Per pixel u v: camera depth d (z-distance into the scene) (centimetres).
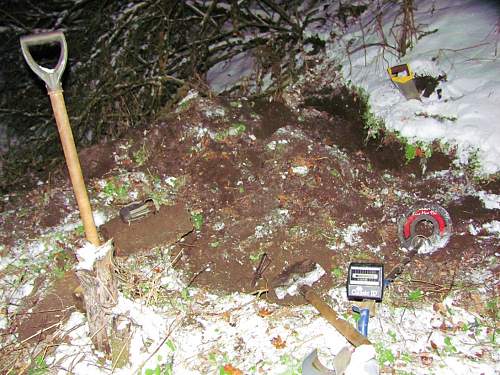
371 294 210
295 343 204
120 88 368
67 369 199
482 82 271
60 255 241
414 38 307
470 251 228
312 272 226
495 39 286
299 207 248
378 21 309
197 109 290
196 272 234
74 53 401
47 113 406
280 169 261
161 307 220
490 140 251
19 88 430
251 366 197
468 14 304
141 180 270
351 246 237
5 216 262
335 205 249
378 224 245
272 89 319
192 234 246
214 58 400
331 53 331
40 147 377
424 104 274
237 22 385
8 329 217
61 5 412
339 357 184
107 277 194
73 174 187
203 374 196
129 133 295
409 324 209
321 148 267
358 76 302
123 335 197
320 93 310
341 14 358
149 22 393
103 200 262
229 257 237
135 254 237
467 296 215
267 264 233
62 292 226
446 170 257
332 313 208
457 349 198
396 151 269
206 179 266
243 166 269
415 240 233
